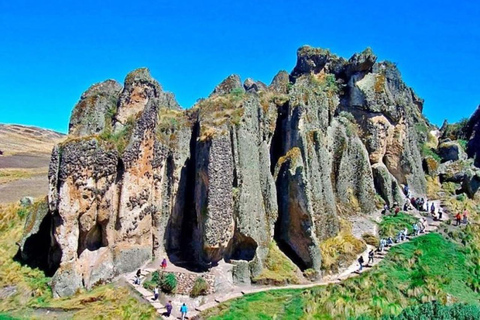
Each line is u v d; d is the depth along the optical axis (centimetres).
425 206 5278
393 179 5328
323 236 4244
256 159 4206
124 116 4203
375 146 5331
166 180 4200
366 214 4934
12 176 7938
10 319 3186
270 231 4175
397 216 4972
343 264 4084
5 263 4112
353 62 5431
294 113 4559
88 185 3672
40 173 8525
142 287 3538
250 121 4272
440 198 5594
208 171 3759
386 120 5422
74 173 3622
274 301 3444
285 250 4200
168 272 3669
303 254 4072
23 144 14400
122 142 3981
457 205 5328
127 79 4256
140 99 4256
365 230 4622
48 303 3372
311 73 5759
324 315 3241
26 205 5231
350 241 4278
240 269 3803
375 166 5328
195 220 4044
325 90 5347
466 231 4678
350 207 4869
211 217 3694
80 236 3712
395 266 4009
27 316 3238
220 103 4272
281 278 3816
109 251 3775
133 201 3891
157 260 3978
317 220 4231
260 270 3862
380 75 5512
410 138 5753
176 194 4175
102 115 4259
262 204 4144
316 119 4716
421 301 3456
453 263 4075
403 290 3606
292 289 3697
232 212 3838
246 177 4022
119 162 3891
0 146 12825
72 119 4244
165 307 3291
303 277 3941
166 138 4288
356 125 5372
